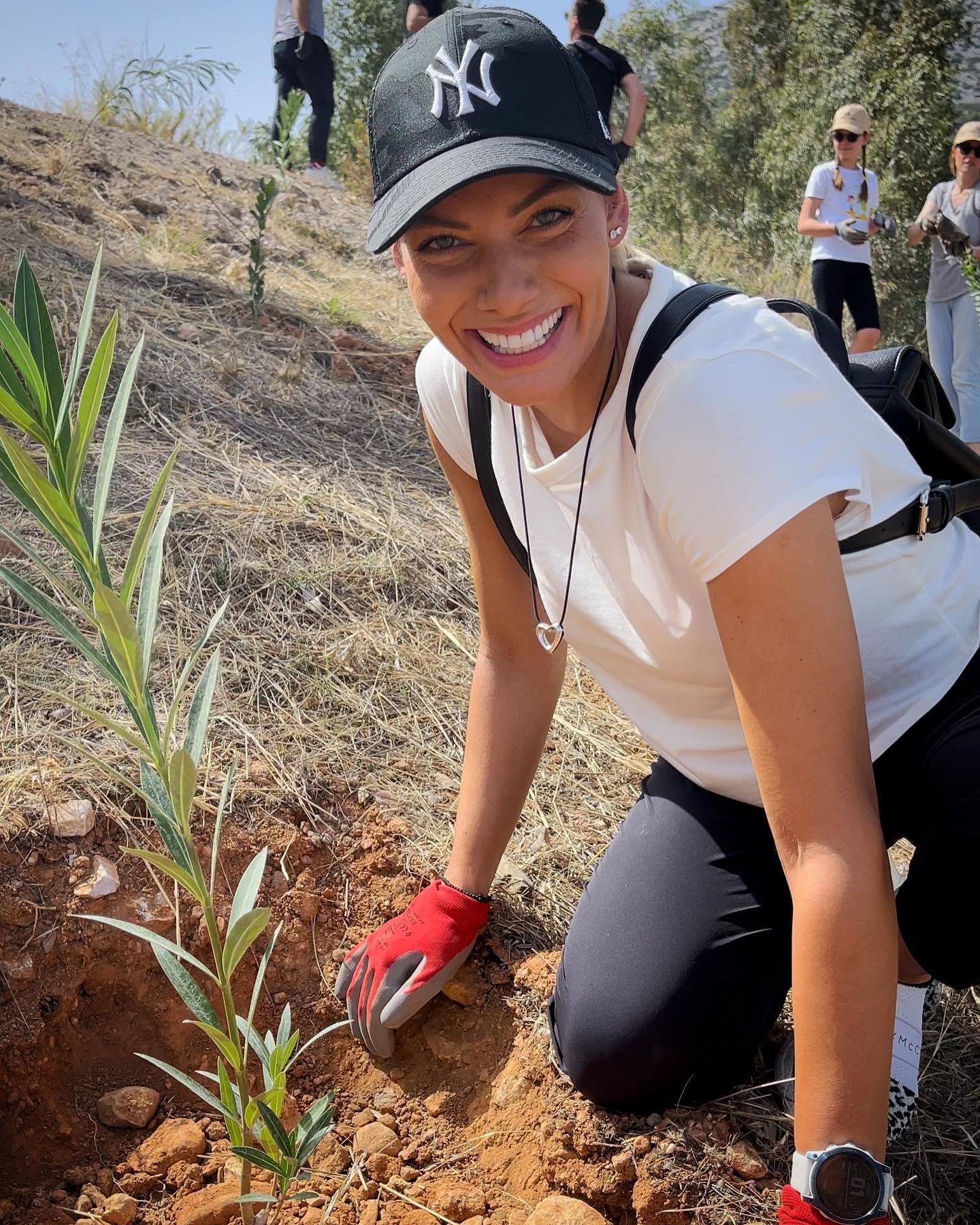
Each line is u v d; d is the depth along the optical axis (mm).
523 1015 1968
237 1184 1804
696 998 1708
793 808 1343
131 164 5695
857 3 11477
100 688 2426
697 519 1313
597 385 1467
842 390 1409
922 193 10500
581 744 2611
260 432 3586
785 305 1558
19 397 1154
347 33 13531
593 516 1514
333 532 3162
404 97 1294
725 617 1341
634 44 13516
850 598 1562
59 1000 1983
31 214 4566
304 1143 1475
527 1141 1827
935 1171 1759
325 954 2146
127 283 4273
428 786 2410
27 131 5691
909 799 1697
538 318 1328
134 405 3480
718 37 13570
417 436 3885
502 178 1253
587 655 1825
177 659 2562
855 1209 1347
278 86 7055
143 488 3084
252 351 4059
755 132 12695
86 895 2041
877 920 1314
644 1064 1715
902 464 1524
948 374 5559
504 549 1866
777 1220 1623
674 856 1819
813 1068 1352
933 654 1626
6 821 2080
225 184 5926
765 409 1281
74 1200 1823
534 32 1314
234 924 1318
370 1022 1961
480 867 2006
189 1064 2062
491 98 1256
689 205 12578
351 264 5477
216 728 2402
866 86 10922
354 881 2225
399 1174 1856
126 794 2193
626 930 1782
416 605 2990
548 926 2133
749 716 1355
